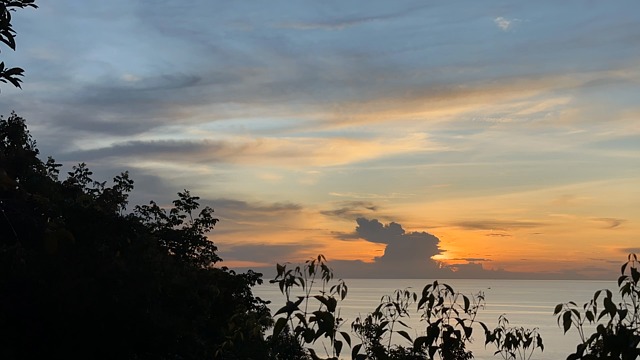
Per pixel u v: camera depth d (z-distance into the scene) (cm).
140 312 2145
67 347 2050
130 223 2786
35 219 2580
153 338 2178
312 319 449
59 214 2714
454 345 483
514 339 702
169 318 2298
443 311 498
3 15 540
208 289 2975
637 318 422
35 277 1995
